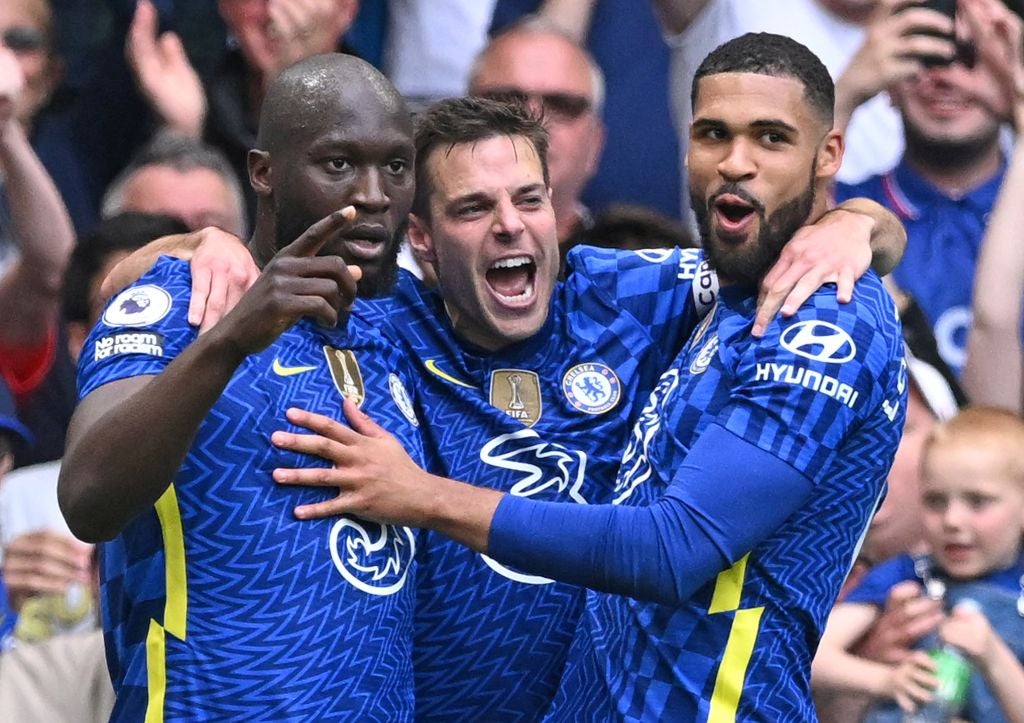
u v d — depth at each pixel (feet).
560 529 38.65
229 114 69.77
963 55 66.90
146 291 38.50
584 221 65.98
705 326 42.98
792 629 40.78
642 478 41.63
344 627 37.78
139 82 70.38
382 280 38.58
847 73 67.51
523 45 65.67
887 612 53.72
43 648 48.37
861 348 39.68
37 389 65.77
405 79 71.87
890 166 68.08
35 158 65.77
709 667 40.22
